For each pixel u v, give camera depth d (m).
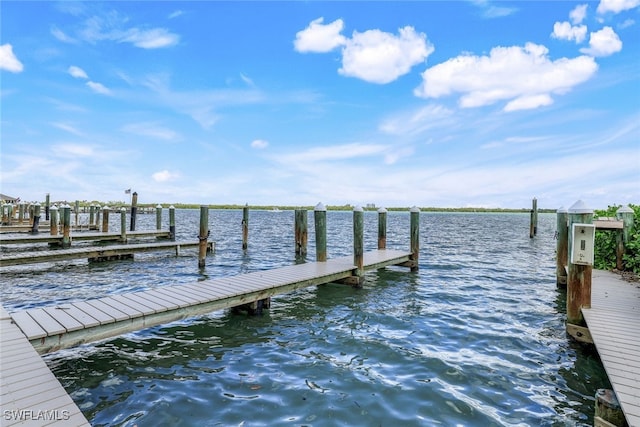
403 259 11.89
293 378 4.55
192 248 17.88
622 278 8.29
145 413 3.74
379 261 10.66
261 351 5.47
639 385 3.28
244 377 4.59
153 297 6.36
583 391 4.23
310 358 5.18
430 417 3.65
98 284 10.32
